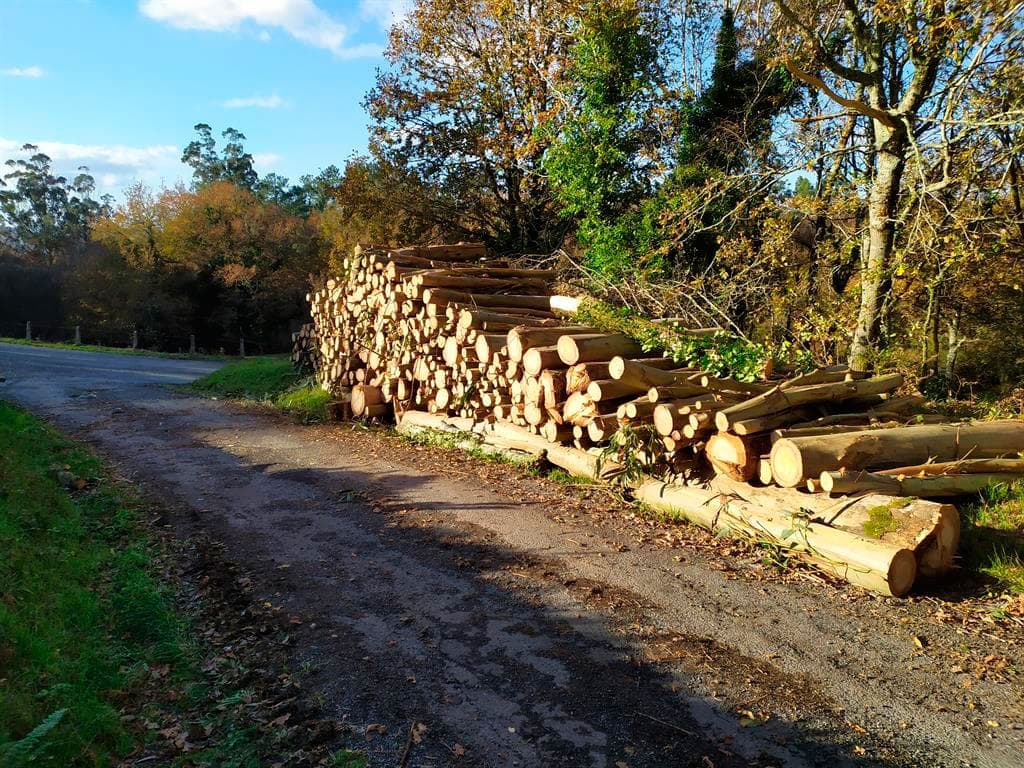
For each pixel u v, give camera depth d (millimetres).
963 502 6684
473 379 10766
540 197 26125
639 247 17484
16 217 63156
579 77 19688
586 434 9102
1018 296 14430
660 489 7605
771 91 18547
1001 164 12492
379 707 4062
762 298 15438
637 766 3484
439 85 27141
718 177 14734
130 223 43750
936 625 4879
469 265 13695
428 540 6949
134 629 4980
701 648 4648
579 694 4148
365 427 13336
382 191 27719
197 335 43688
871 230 12805
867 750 3561
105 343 41469
